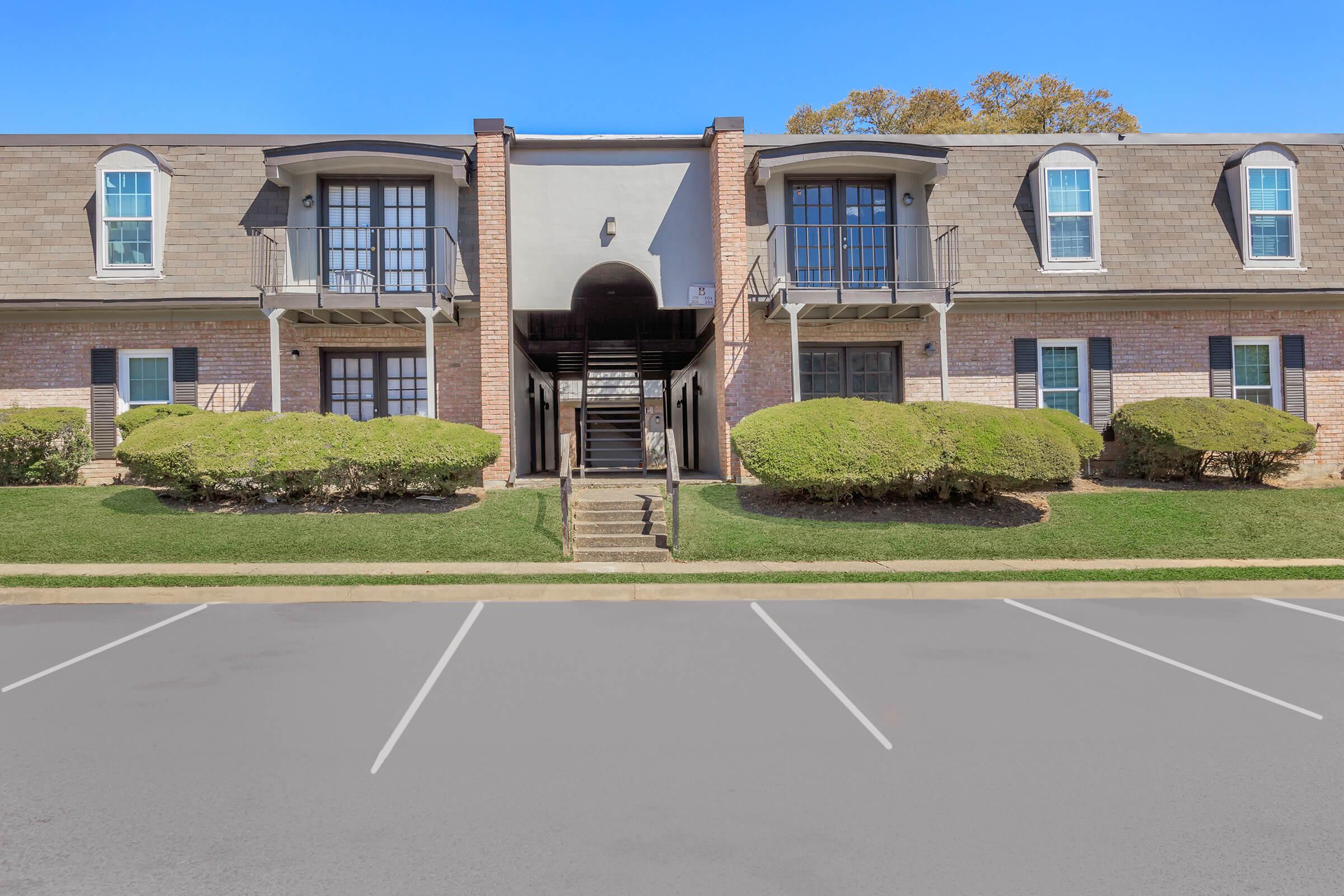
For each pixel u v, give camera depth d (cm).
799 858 367
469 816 410
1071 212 1655
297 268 1577
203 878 350
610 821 404
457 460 1324
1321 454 1697
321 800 428
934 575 1035
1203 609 915
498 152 1568
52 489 1445
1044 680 641
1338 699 593
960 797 432
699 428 2169
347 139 1508
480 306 1569
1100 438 1510
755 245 1620
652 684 635
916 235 1642
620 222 1652
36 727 538
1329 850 375
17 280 1535
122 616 875
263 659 705
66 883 346
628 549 1184
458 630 814
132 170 1565
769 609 920
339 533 1220
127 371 1608
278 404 1466
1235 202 1692
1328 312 1714
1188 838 387
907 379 1662
